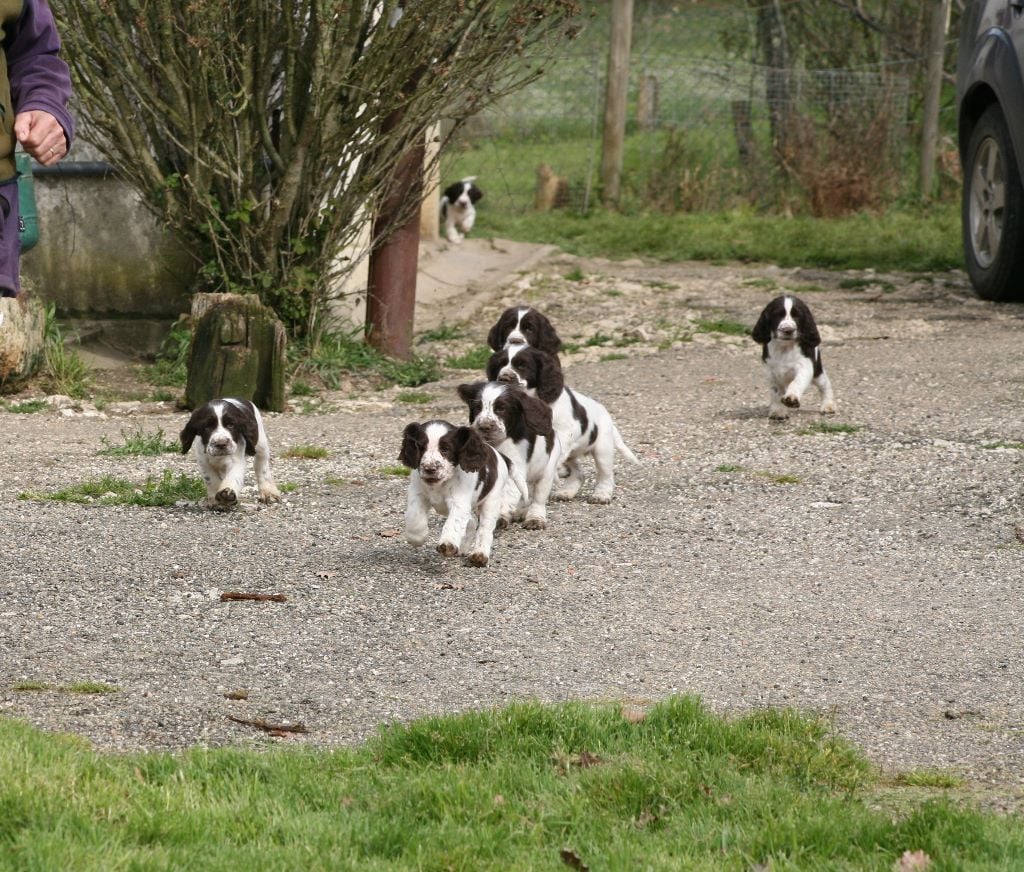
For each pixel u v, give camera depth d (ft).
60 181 52.60
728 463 35.22
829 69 96.43
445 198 75.82
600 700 19.51
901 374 46.01
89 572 25.44
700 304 61.16
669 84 101.81
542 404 28.40
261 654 21.47
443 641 22.29
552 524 29.99
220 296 43.45
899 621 23.56
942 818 15.02
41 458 35.42
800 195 90.63
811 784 16.53
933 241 75.05
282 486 32.65
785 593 25.14
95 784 15.24
